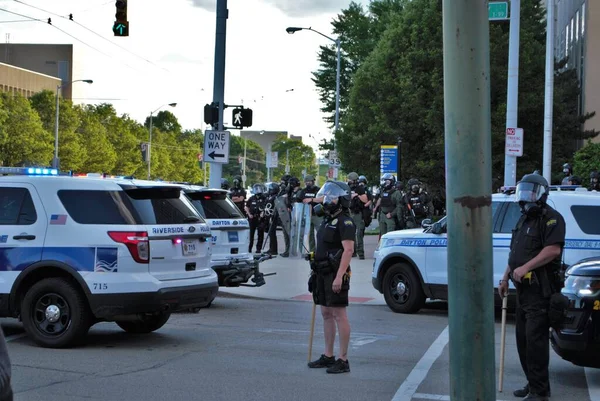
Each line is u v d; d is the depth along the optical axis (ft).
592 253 40.70
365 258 79.46
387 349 35.42
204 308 48.67
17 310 34.71
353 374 30.07
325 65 234.79
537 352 25.40
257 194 80.94
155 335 38.34
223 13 65.57
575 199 41.63
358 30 226.79
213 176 65.51
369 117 148.15
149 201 35.04
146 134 353.31
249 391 27.14
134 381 28.37
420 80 138.51
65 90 467.11
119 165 307.17
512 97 67.41
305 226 77.82
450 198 16.81
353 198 77.00
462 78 16.53
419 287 46.73
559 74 143.02
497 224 43.62
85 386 27.53
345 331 30.27
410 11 147.43
